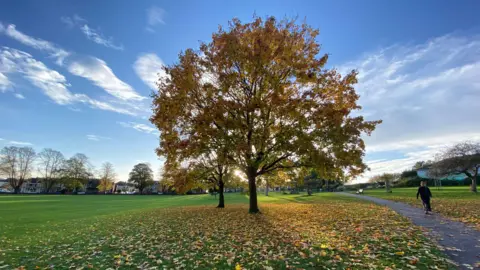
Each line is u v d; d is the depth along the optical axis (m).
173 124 16.31
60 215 24.33
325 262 6.33
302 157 16.14
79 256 8.27
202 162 23.66
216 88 15.37
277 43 14.69
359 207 20.92
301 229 11.30
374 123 14.79
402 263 6.02
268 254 7.31
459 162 36.72
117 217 21.11
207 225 14.06
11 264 7.68
